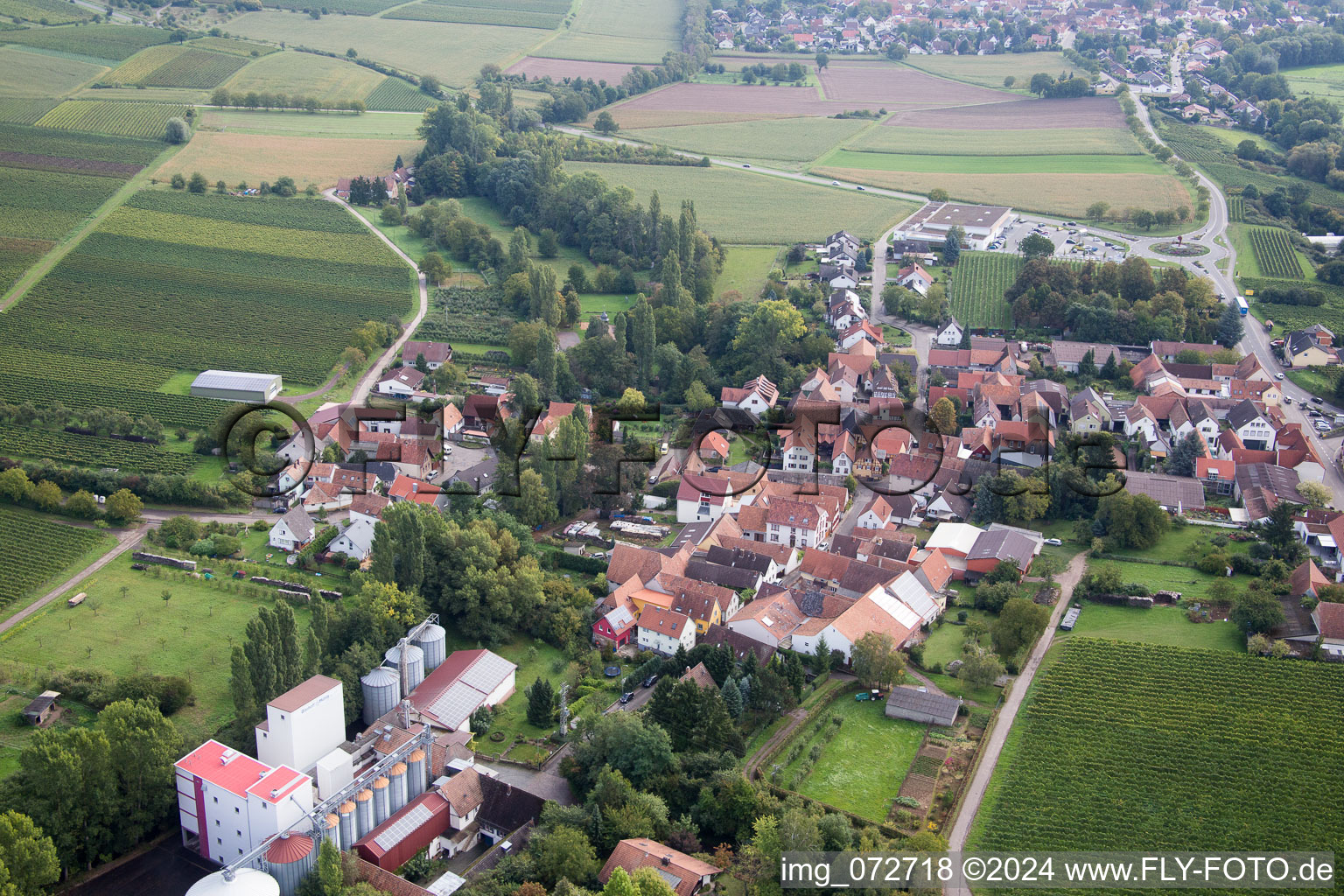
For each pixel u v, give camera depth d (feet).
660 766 521.24
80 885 463.42
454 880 466.70
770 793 521.24
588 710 554.46
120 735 479.82
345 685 555.69
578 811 492.13
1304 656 620.08
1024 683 614.34
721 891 463.01
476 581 652.89
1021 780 538.06
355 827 484.33
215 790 467.52
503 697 601.21
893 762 554.87
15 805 457.27
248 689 518.78
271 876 445.78
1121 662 622.54
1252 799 523.29
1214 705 584.81
